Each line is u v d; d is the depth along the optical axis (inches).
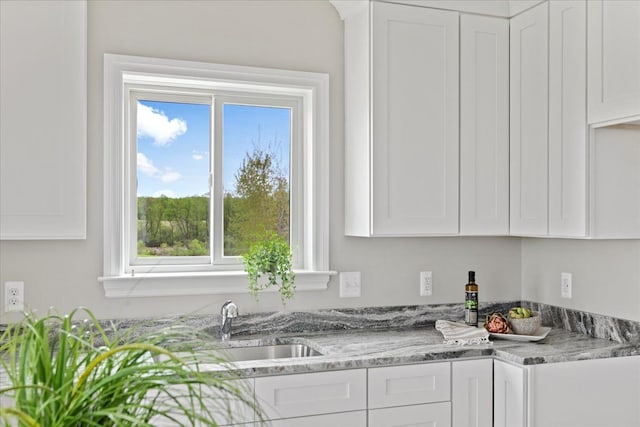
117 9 105.0
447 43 113.7
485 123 116.5
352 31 115.6
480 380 100.8
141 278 103.6
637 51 90.2
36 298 100.2
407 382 96.6
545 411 95.6
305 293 115.8
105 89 103.6
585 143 99.4
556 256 122.5
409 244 123.5
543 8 109.3
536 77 111.0
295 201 120.6
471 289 117.7
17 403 36.7
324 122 117.3
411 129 111.0
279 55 114.9
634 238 102.6
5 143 92.9
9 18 93.2
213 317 109.3
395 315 121.8
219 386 41.8
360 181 112.2
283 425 89.0
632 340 105.0
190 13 109.3
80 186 96.6
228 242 116.6
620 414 100.9
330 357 94.1
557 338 110.8
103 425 37.6
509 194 118.0
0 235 92.5
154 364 39.2
